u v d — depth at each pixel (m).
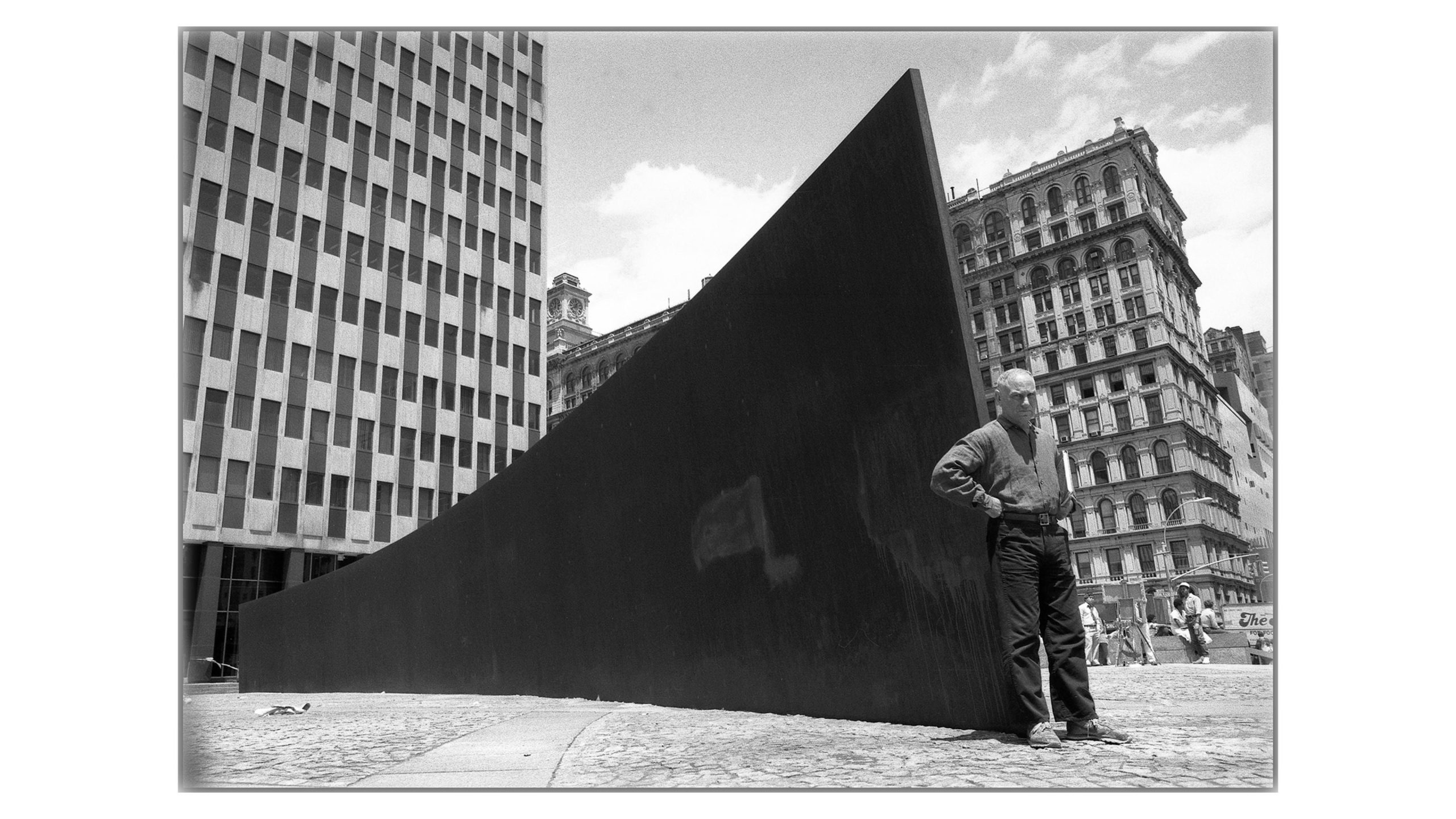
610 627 8.41
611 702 8.25
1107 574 62.22
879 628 4.83
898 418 4.63
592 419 9.00
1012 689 3.73
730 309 6.40
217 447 33.12
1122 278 65.75
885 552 4.78
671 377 7.36
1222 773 3.06
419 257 41.50
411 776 3.48
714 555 6.68
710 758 3.66
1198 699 6.19
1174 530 60.69
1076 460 65.31
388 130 41.53
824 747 3.85
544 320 46.69
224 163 35.16
